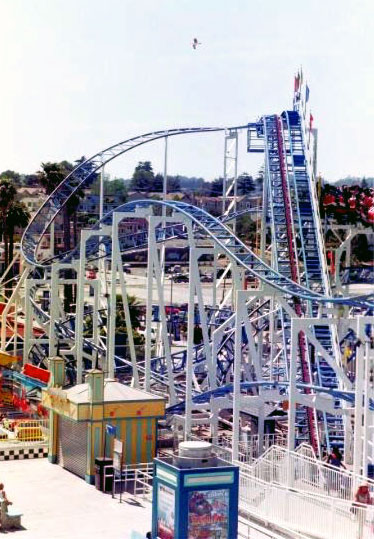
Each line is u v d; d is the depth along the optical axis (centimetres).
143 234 7469
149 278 5812
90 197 15725
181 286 15975
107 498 4425
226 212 7819
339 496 3934
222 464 3503
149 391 5750
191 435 5212
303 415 5491
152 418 4844
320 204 7975
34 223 8069
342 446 5078
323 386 5316
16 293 7525
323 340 5694
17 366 7312
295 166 7131
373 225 8394
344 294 8256
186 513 3375
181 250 15762
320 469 4056
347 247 8550
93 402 4709
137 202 6300
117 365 8094
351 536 3528
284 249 6469
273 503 3931
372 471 4712
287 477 4206
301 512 3775
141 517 4112
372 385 5153
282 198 6800
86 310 9525
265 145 7188
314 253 6391
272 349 6325
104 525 3988
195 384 6328
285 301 5212
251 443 5328
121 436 4784
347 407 5122
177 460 3484
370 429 4531
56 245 15725
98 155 8050
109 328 6147
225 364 7162
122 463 4572
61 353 7125
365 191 8256
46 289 9562
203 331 5578
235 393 4719
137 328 11269
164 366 7306
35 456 5247
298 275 6122
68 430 4978
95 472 4656
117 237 6134
